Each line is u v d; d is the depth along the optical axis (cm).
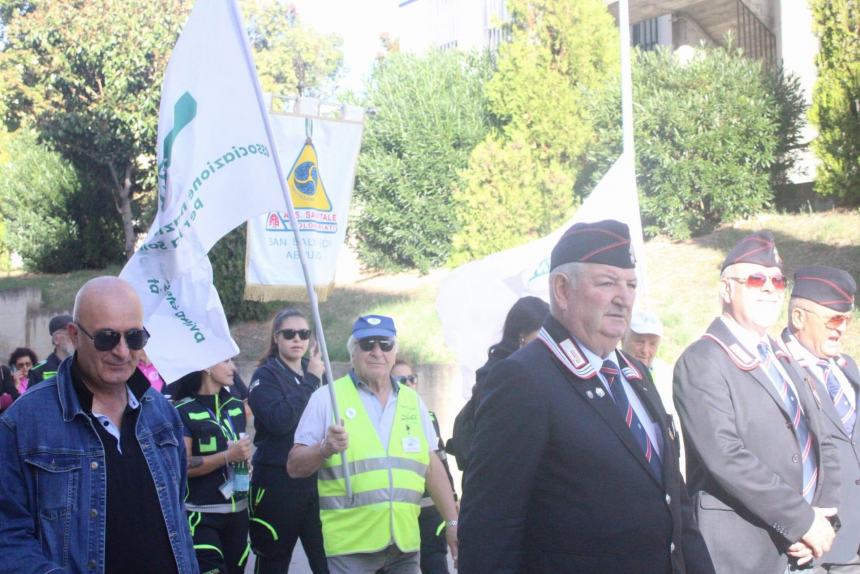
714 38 1927
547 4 1586
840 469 475
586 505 305
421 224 1645
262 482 619
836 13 1229
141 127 2203
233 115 565
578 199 1521
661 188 1343
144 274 556
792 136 1330
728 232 1320
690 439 446
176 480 362
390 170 1645
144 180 2331
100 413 346
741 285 453
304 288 714
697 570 331
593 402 313
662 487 316
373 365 529
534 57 1577
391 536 509
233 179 566
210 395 618
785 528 423
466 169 1608
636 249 697
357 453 513
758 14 1669
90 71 2267
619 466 308
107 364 342
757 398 443
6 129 2719
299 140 712
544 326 330
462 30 2339
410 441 526
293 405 618
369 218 1717
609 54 1598
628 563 305
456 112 1655
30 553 316
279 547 618
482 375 483
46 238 2386
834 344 522
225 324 568
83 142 2280
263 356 655
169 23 2217
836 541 495
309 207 716
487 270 693
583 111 1529
